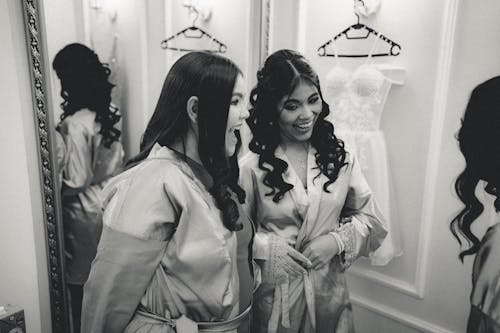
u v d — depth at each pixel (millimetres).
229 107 886
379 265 1736
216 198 948
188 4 1480
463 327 1601
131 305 848
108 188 900
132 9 1315
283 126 1236
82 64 1213
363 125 1676
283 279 1239
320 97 1217
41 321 1273
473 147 1396
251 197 1298
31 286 1235
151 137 918
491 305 1358
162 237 846
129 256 812
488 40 1418
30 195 1192
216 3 1562
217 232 905
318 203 1234
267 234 1271
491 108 1334
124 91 1329
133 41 1331
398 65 1631
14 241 1188
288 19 1812
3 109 1113
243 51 1714
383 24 1645
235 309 998
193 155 939
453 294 1611
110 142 1307
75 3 1184
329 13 1743
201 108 869
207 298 908
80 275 1297
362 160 1669
